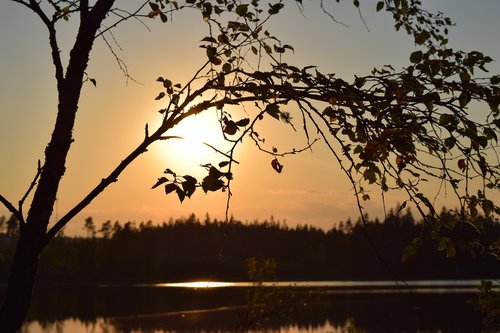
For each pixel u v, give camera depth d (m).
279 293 14.03
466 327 55.56
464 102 3.36
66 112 3.74
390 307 74.50
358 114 3.46
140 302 88.50
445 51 3.68
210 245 169.25
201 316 70.12
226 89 3.67
